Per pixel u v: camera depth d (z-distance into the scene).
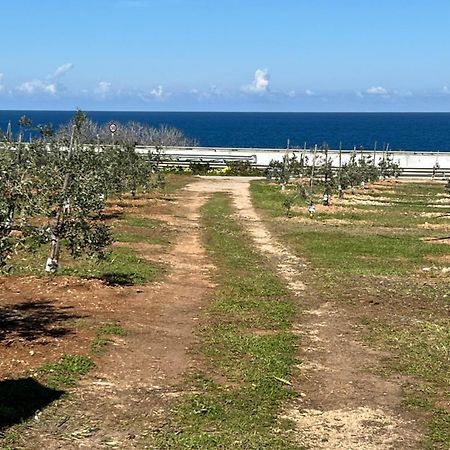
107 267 19.91
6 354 11.65
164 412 9.95
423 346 14.00
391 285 20.02
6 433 8.89
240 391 10.99
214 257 23.91
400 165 67.69
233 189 51.44
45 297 15.81
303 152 61.72
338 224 34.09
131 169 40.31
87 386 10.70
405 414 10.46
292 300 17.86
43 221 24.62
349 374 12.22
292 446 9.11
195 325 14.72
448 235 30.88
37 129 29.34
